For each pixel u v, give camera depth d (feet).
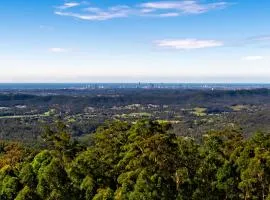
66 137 216.54
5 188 171.83
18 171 187.21
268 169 182.60
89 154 195.72
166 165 181.68
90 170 179.01
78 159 183.42
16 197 162.91
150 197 157.38
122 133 217.15
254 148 197.36
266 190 183.73
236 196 186.19
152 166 177.47
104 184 176.45
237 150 206.18
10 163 234.79
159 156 179.93
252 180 181.06
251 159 187.62
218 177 186.80
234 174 188.96
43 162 180.96
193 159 192.75
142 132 202.90
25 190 162.61
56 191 163.43
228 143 220.23
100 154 204.85
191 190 178.91
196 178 185.06
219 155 208.95
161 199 161.68
